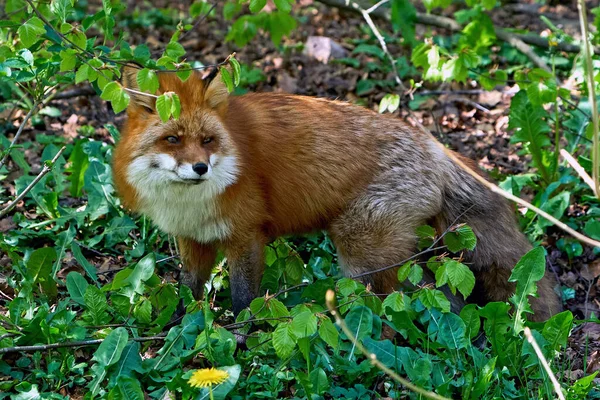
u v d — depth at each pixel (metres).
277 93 8.42
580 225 10.09
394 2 12.41
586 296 9.09
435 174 8.24
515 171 11.27
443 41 14.68
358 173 8.07
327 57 14.47
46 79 7.93
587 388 6.64
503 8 17.22
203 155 7.18
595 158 5.55
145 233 9.12
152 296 7.51
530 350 7.03
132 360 6.67
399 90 13.45
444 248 8.39
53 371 6.84
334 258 9.18
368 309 7.09
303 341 6.59
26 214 9.68
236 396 6.59
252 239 7.80
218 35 15.78
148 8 17.27
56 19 8.06
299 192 8.01
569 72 13.45
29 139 11.58
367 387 7.01
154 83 6.50
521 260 7.32
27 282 7.61
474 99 13.27
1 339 6.79
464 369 7.07
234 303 7.84
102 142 10.48
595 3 17.61
